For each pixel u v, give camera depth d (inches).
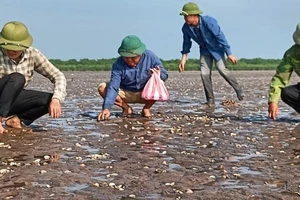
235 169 206.4
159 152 240.7
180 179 190.2
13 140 269.7
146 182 186.1
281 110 421.4
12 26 272.5
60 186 180.2
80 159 224.5
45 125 327.3
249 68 1836.9
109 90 356.8
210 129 311.6
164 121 350.6
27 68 291.4
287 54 315.6
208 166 211.8
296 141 270.1
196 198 167.2
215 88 738.8
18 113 307.4
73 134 291.3
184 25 469.4
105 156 230.5
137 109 429.1
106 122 343.9
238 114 393.7
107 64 1841.8
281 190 176.2
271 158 227.8
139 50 348.8
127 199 166.1
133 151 242.5
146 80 366.6
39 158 226.7
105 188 178.2
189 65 1740.9
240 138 279.3
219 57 457.7
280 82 321.1
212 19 450.3
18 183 183.9
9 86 281.3
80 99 533.0
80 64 1829.5
